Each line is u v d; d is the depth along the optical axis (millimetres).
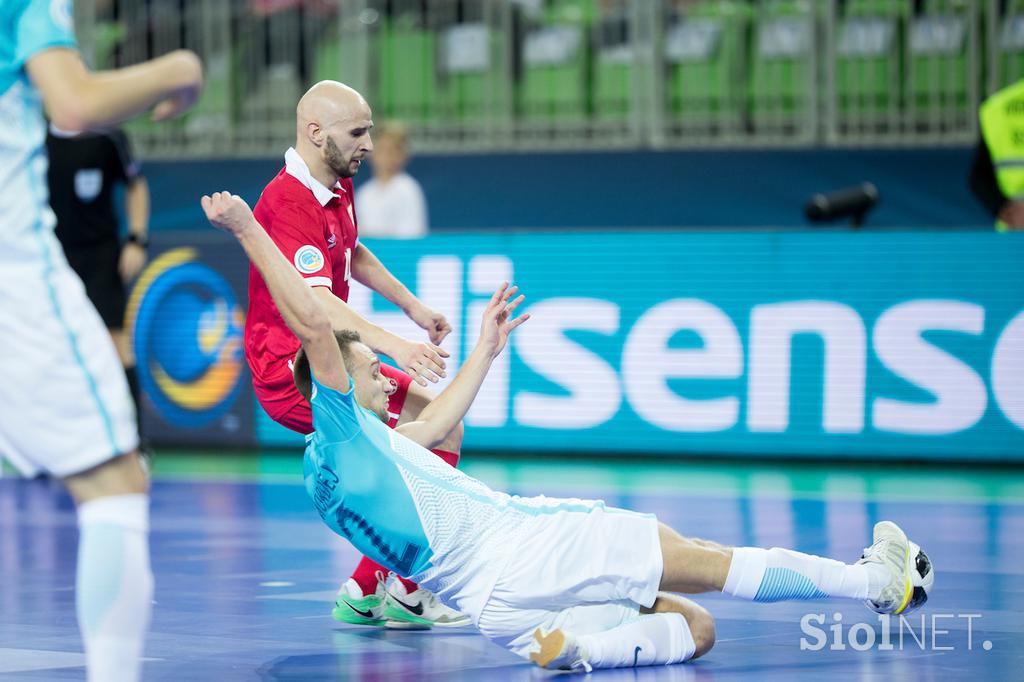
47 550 18125
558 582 11133
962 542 18234
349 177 14016
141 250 26875
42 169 8477
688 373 28688
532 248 29391
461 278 29625
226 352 31125
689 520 20250
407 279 29938
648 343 28859
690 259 28656
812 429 28062
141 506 8570
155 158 36844
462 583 11344
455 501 11352
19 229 8250
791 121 34844
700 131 35344
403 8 36812
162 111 8477
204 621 13469
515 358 29625
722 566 11508
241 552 17812
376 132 31750
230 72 37219
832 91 34375
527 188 35500
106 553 8336
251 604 14352
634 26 35375
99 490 8430
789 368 28188
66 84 8062
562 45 36156
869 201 28766
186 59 8383
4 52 8258
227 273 31031
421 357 12430
